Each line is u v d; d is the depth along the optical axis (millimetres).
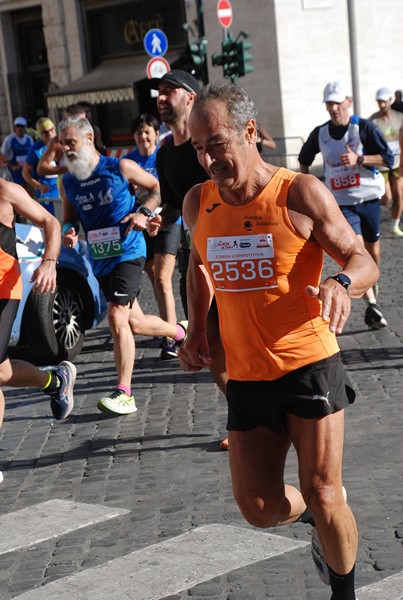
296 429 5488
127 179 11344
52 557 7262
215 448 9445
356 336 13492
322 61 41688
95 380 12703
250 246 5445
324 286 5105
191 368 6238
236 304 5531
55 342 13594
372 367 11812
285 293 5438
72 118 11383
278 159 39781
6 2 46625
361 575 6375
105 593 6500
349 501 7691
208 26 41094
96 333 15633
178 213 9930
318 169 39469
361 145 13547
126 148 41062
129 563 6910
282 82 40875
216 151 5277
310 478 5395
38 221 9188
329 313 5031
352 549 5414
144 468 9109
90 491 8648
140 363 13273
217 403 11023
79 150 11258
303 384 5422
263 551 6887
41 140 20875
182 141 9445
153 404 11242
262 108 41375
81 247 14367
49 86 44469
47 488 8875
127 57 43406
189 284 6191
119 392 10938
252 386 5559
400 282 17156
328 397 5406
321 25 41562
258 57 41094
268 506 5562
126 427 10445
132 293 11078
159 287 13266
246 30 41000
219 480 8547
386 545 6812
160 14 42250
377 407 10188
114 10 43438
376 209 13742
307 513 5809
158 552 7035
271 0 40406
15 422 11141
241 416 5605
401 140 13805
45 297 13453
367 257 5309
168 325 12930
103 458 9531
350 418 9883
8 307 9000
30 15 46719
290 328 5461
